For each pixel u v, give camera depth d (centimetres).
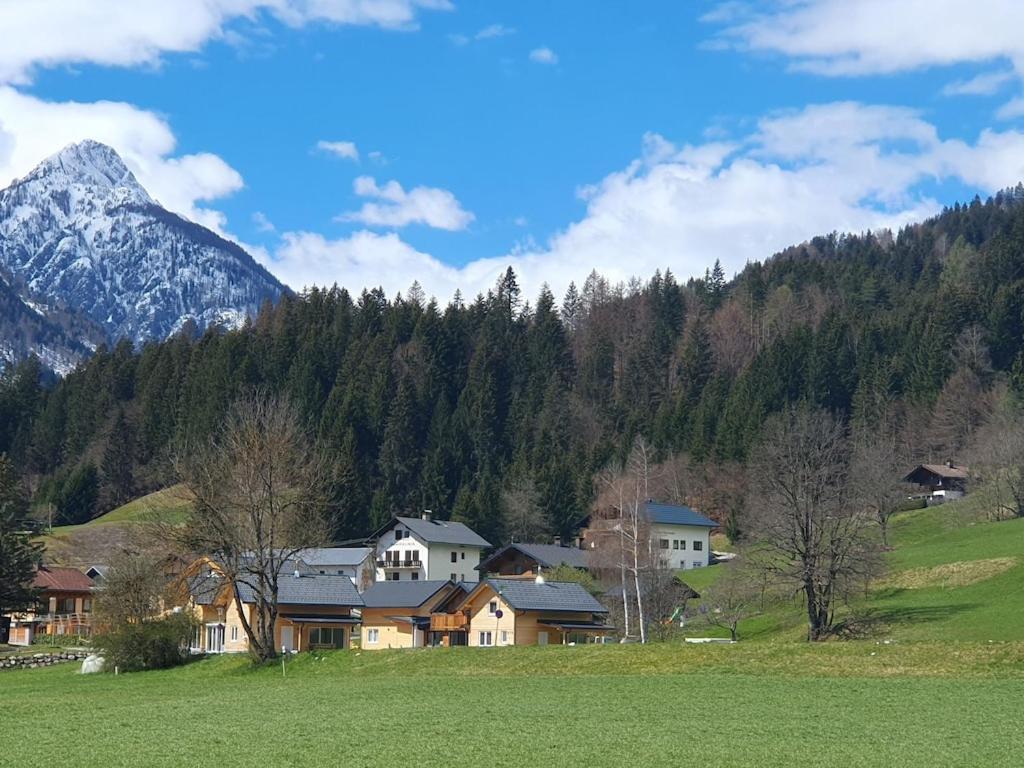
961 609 8644
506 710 4512
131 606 7994
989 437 13662
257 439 7369
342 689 5584
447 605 9588
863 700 4616
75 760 3456
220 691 5894
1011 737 3712
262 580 7388
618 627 9206
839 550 7581
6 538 10294
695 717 4228
